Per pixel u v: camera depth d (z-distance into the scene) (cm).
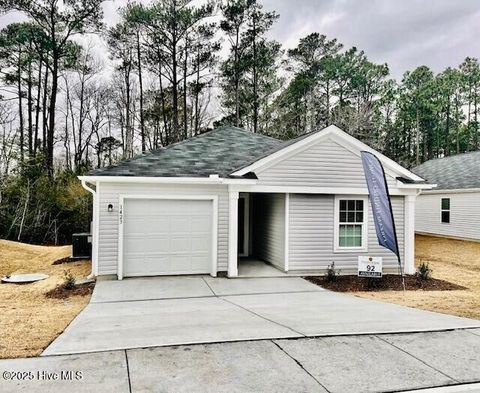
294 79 3328
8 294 885
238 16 2845
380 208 985
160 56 2800
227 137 1461
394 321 623
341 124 3125
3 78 2831
